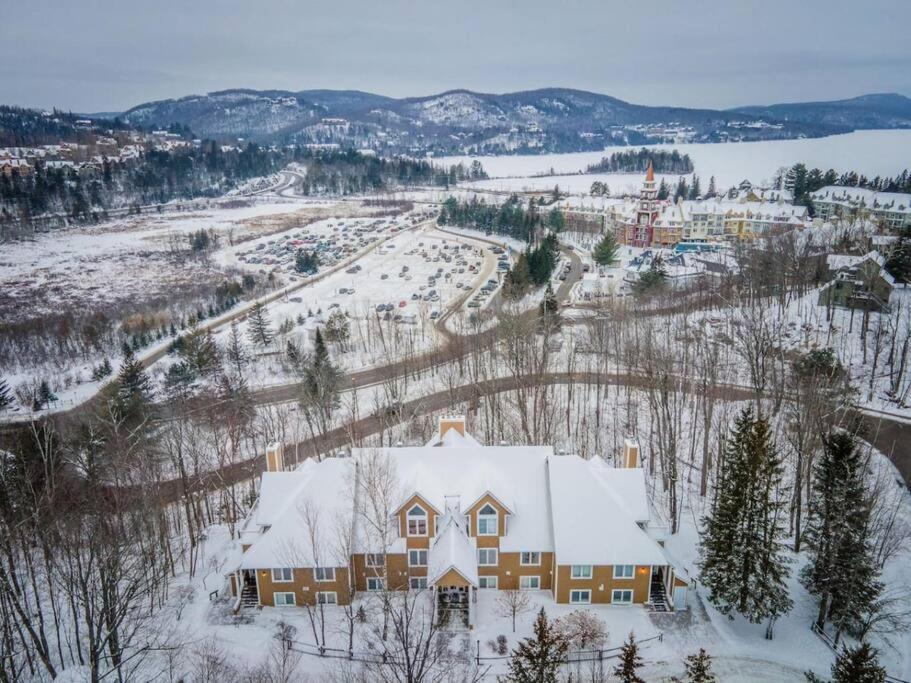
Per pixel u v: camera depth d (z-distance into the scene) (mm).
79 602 55969
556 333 132750
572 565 59531
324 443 95562
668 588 61250
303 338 153000
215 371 126688
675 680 51969
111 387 115125
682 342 118250
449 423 73875
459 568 56625
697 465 86562
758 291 131875
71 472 80875
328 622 58969
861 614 58594
